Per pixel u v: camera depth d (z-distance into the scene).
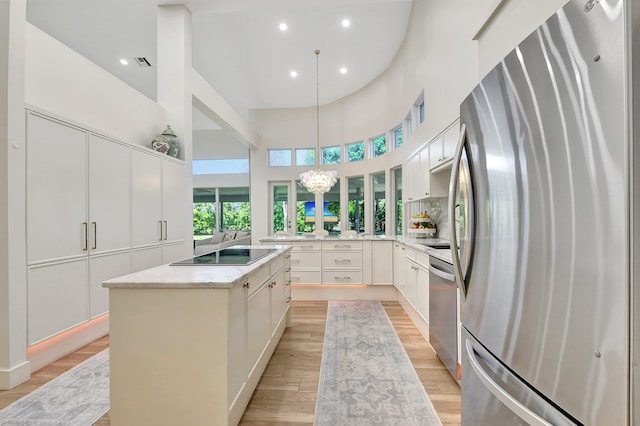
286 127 8.31
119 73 6.13
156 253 3.61
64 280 2.46
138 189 3.33
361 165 7.20
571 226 0.71
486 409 1.08
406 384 2.07
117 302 1.51
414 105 4.68
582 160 0.68
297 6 4.14
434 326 2.45
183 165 4.17
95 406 1.84
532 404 0.83
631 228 0.59
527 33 1.24
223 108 5.80
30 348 2.22
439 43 3.38
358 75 6.51
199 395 1.47
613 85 0.62
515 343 0.90
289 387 2.04
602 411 0.64
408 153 4.95
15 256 2.10
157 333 1.50
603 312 0.64
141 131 3.76
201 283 1.47
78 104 2.93
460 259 1.34
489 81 1.05
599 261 0.65
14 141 2.10
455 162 1.26
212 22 4.74
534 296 0.83
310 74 6.43
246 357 1.78
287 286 3.15
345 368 2.30
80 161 2.62
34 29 2.54
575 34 0.70
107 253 2.89
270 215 8.49
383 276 4.25
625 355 0.60
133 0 4.11
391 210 6.30
